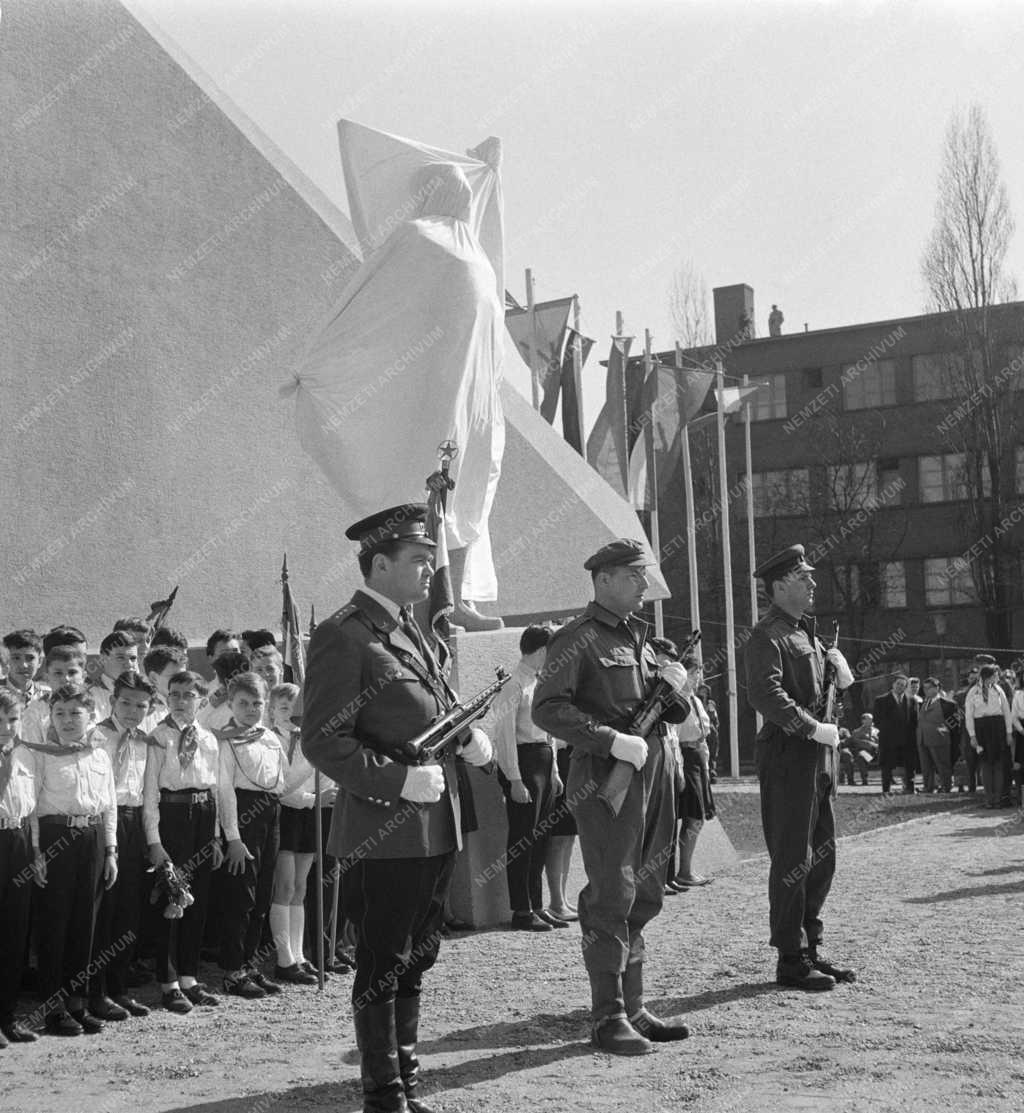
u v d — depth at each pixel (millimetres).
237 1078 5785
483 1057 5945
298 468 13797
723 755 39094
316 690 5070
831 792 7438
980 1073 5391
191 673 7688
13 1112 5289
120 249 12672
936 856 13016
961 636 42688
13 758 6680
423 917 5281
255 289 13680
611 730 6094
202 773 7582
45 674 7410
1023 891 10469
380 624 5254
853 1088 5223
